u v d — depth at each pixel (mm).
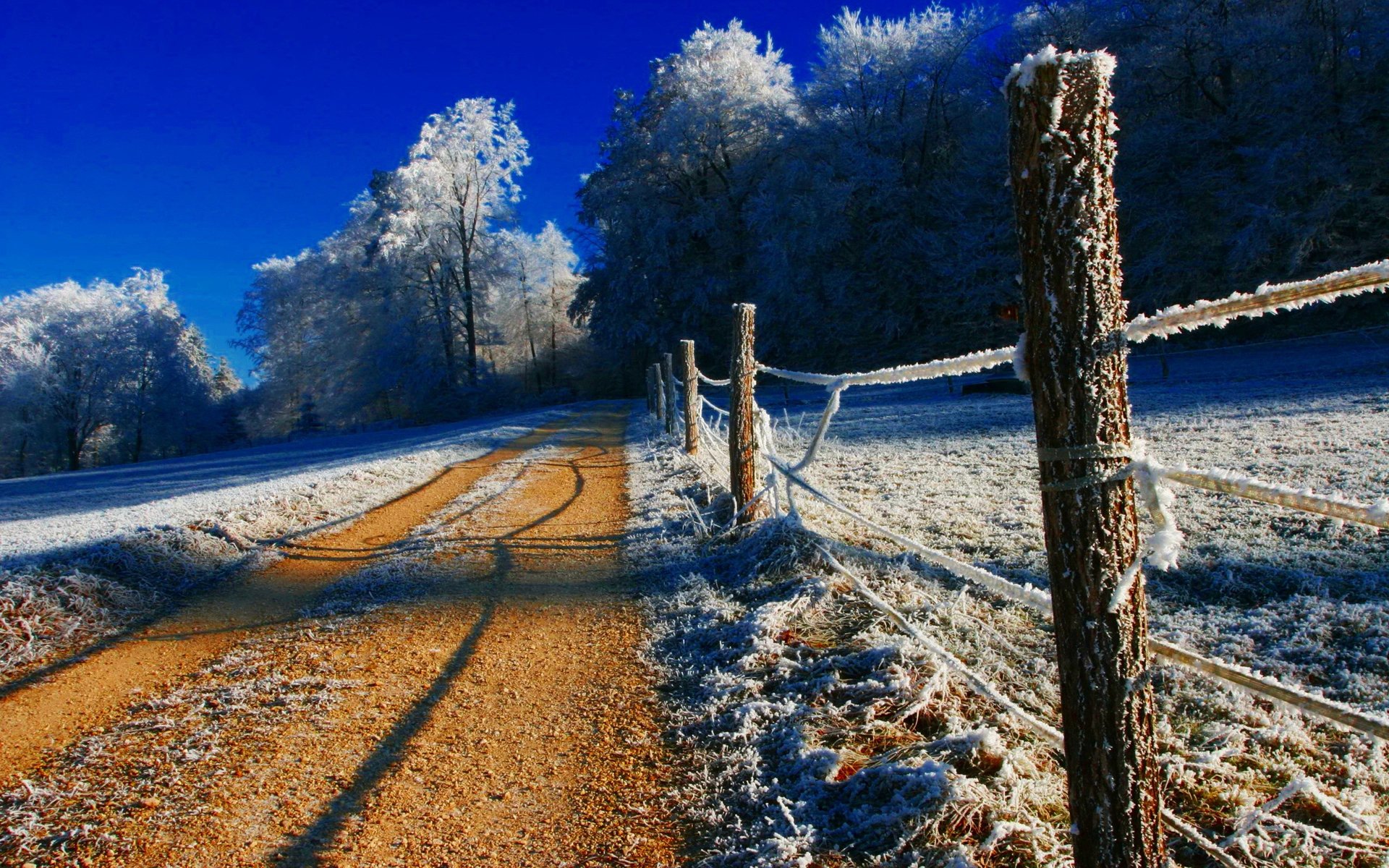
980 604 4453
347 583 6383
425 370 47531
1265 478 6973
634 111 54531
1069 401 1896
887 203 40281
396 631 5195
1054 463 1944
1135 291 31094
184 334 58156
